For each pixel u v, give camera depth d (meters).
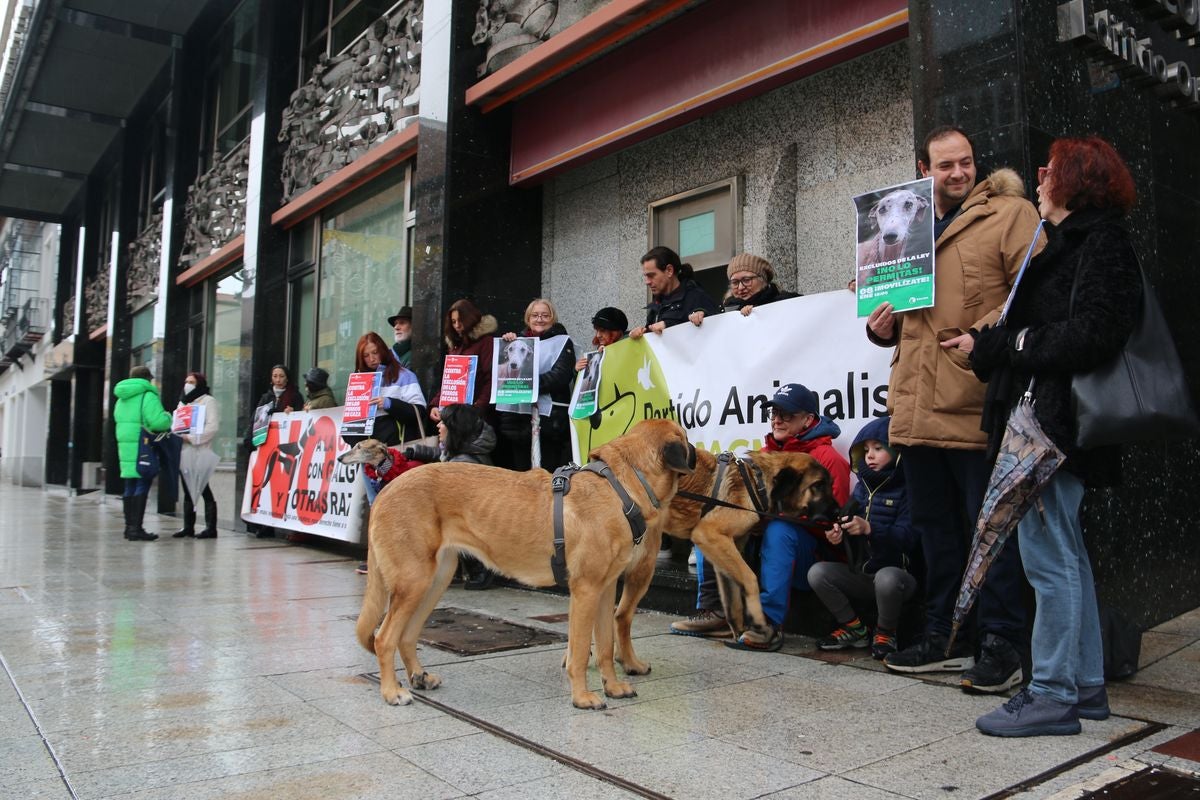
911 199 3.34
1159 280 4.62
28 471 31.28
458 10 7.74
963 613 2.85
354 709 3.25
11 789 2.43
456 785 2.46
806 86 6.12
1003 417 2.98
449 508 3.54
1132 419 2.54
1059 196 2.87
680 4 6.07
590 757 2.69
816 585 4.07
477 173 7.80
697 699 3.35
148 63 16.44
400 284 9.30
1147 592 4.15
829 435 4.37
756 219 6.36
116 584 6.47
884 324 3.46
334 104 10.73
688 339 5.23
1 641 4.43
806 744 2.79
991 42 3.76
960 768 2.54
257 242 11.80
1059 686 2.83
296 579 6.79
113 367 19.52
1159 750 2.64
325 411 8.91
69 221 25.98
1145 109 4.64
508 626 4.93
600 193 7.69
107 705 3.29
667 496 3.61
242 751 2.76
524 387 6.13
